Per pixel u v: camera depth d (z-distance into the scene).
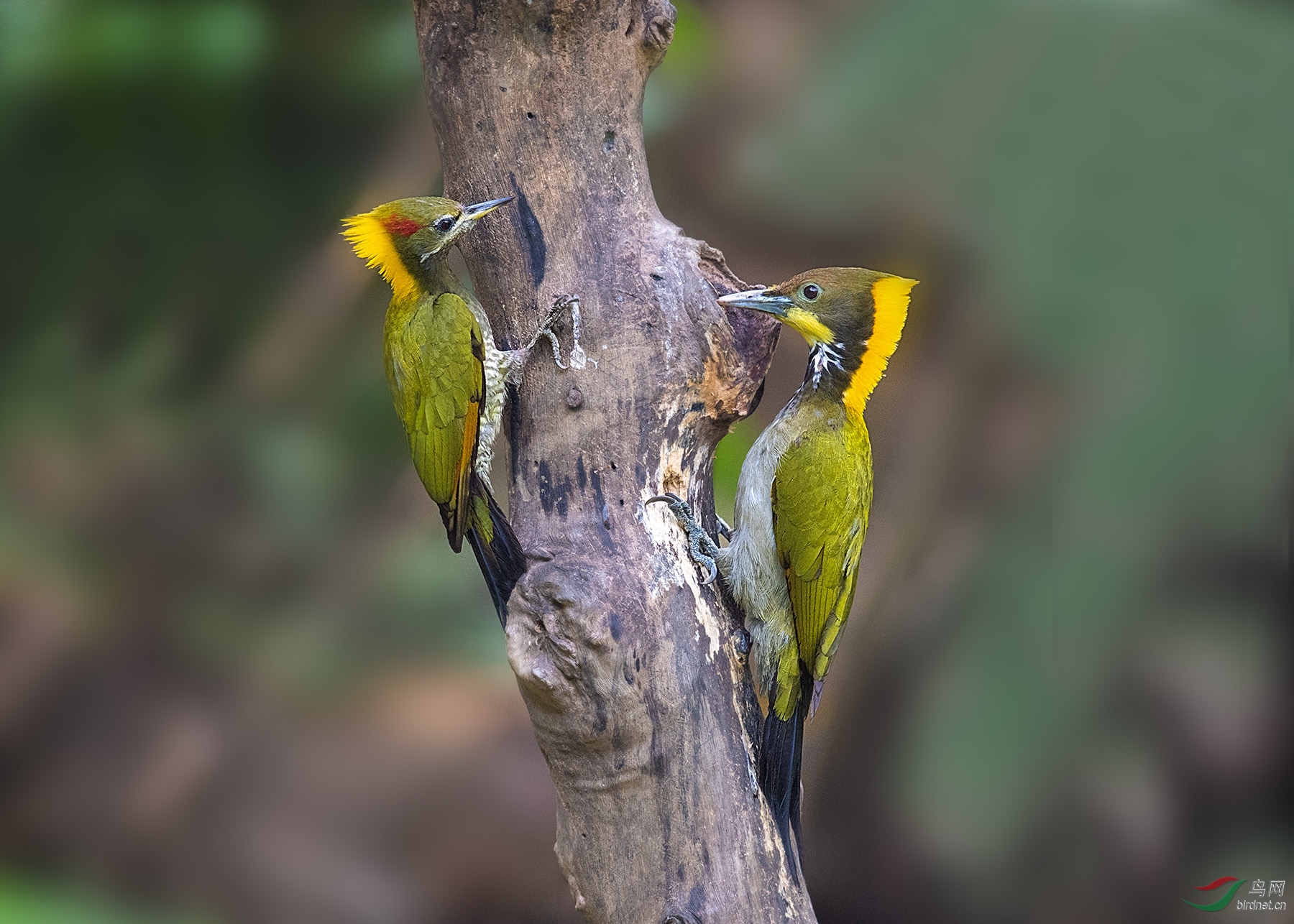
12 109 11.83
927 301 13.00
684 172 14.57
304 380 12.90
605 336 8.16
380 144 12.89
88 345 12.84
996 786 11.02
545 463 8.22
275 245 12.82
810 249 13.96
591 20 8.18
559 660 7.42
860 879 11.75
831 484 8.71
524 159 8.27
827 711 12.23
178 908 11.41
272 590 12.91
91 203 12.27
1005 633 11.26
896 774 11.70
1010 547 11.45
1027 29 11.26
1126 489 10.80
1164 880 10.93
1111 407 10.88
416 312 8.69
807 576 8.71
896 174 12.05
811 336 8.84
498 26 8.16
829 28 13.59
